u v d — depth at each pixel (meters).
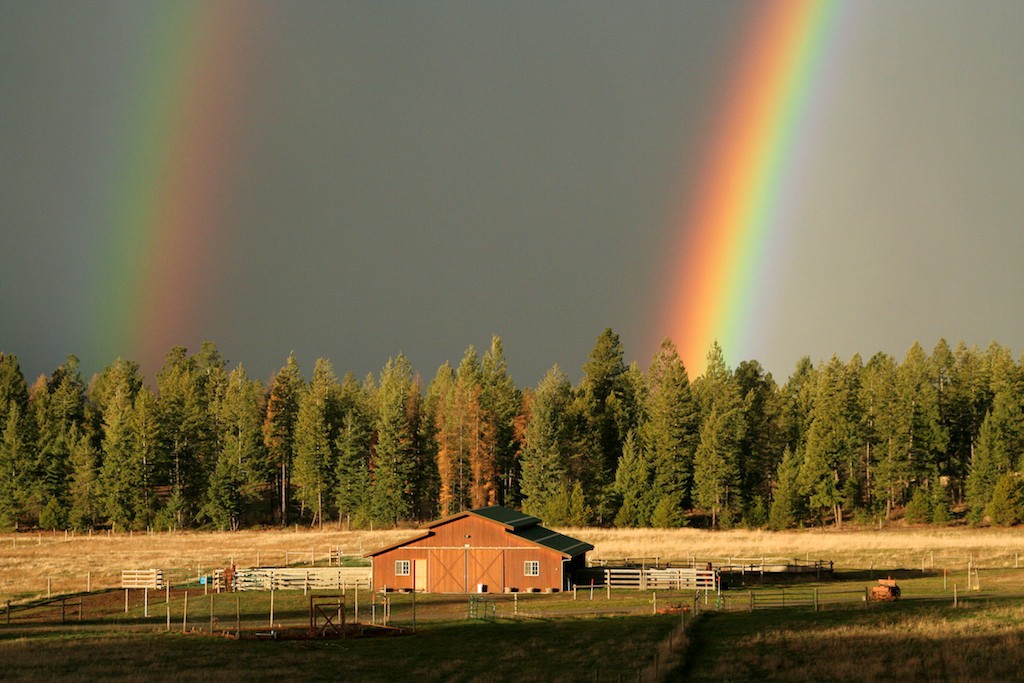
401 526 140.25
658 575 72.00
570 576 72.94
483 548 71.81
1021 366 145.12
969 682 35.66
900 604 57.88
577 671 40.69
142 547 109.56
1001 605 54.31
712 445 136.50
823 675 38.56
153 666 42.22
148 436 140.38
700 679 38.53
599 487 141.88
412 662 43.44
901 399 138.75
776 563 81.06
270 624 56.12
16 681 38.75
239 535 127.25
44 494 141.75
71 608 64.31
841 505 139.00
